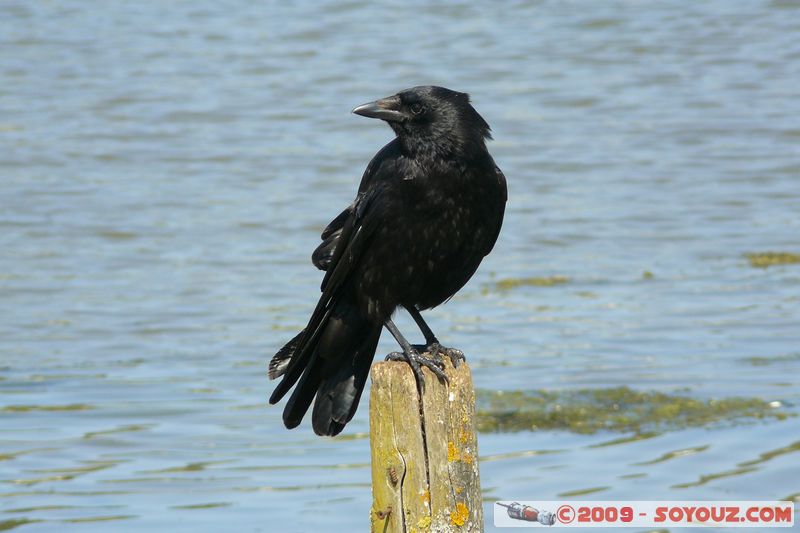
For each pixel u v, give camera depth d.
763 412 12.23
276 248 19.47
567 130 27.83
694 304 16.39
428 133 7.64
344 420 7.98
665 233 20.25
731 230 20.41
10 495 10.59
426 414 6.54
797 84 31.50
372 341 8.07
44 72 33.00
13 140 26.50
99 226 20.56
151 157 25.39
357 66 33.41
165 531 9.85
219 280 17.80
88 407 12.78
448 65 33.59
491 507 10.20
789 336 14.86
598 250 19.42
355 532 9.80
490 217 7.88
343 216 8.21
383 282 7.85
